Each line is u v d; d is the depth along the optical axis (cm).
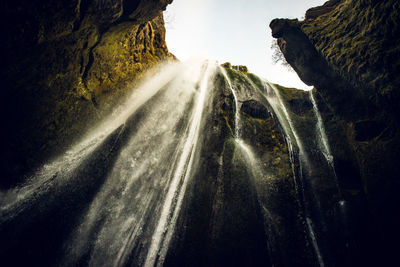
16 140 598
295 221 668
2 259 551
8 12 411
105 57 770
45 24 490
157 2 668
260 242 615
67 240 642
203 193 679
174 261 586
